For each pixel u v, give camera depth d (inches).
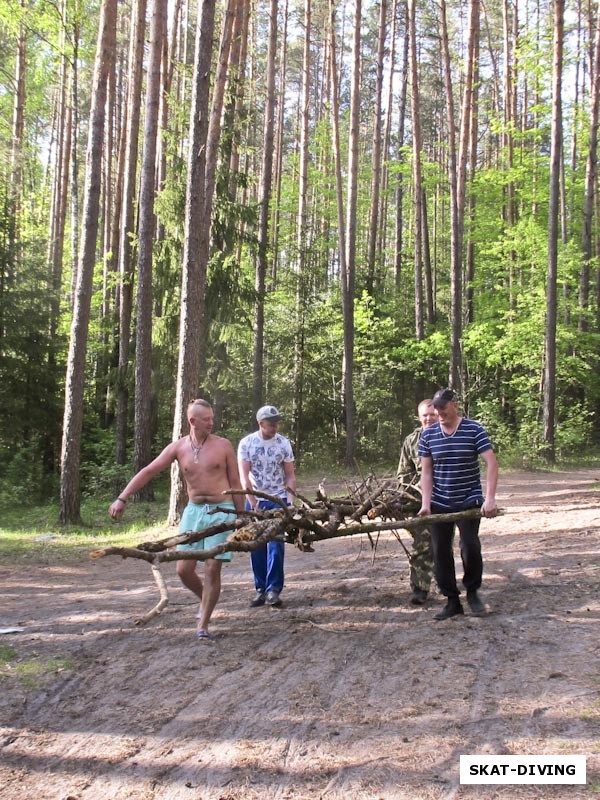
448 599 229.0
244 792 129.9
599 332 1163.9
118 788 133.6
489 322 1067.9
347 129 1705.2
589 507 474.9
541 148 1514.5
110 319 1001.5
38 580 342.3
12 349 882.1
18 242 909.8
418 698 166.6
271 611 249.3
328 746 145.9
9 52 1065.5
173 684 183.3
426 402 250.4
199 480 221.6
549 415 909.8
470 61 911.7
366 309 1122.7
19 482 860.0
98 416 1029.2
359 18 908.0
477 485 227.1
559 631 206.7
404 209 1563.7
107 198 1169.4
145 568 369.7
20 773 140.2
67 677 190.2
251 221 823.7
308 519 215.3
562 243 1029.8
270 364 992.2
